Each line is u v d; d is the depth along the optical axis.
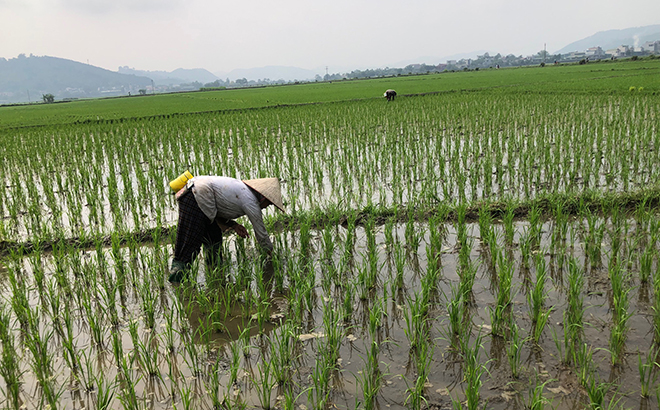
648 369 3.55
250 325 4.64
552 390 3.42
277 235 7.03
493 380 3.58
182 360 4.11
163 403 3.58
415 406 3.27
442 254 6.05
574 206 7.19
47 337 4.04
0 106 74.88
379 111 21.81
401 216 7.52
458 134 14.79
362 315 4.71
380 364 3.87
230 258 6.01
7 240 7.06
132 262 6.30
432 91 37.50
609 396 3.30
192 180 5.57
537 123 15.59
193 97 60.47
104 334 4.61
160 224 7.05
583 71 55.31
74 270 5.90
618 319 3.94
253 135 15.88
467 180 9.54
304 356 4.07
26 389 3.80
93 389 3.76
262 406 3.47
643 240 5.92
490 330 4.25
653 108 17.00
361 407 3.39
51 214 8.70
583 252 5.75
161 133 18.44
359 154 12.16
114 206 8.61
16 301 4.84
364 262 5.39
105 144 15.59
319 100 35.09
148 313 4.67
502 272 4.82
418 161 11.11
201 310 4.91
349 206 7.77
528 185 8.96
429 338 4.20
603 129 13.65
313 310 4.87
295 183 10.09
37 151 15.61
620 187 8.34
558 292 4.86
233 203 5.64
